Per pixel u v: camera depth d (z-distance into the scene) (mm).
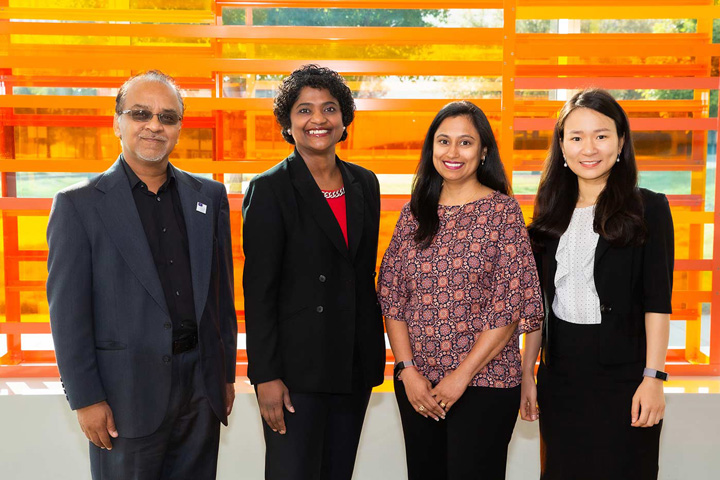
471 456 1898
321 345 1936
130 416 1837
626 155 1899
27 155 2957
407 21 2980
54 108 2896
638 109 2979
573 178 1996
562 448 1957
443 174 1943
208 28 2691
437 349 1908
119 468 1893
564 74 2936
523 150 3008
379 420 2717
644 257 1863
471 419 1901
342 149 2953
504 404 1901
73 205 1801
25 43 2910
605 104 1877
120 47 2875
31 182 3004
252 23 2979
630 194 1879
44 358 3049
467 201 1968
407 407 1997
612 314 1873
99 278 1819
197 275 1909
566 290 1939
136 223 1841
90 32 2719
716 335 2879
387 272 2014
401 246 2016
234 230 2996
